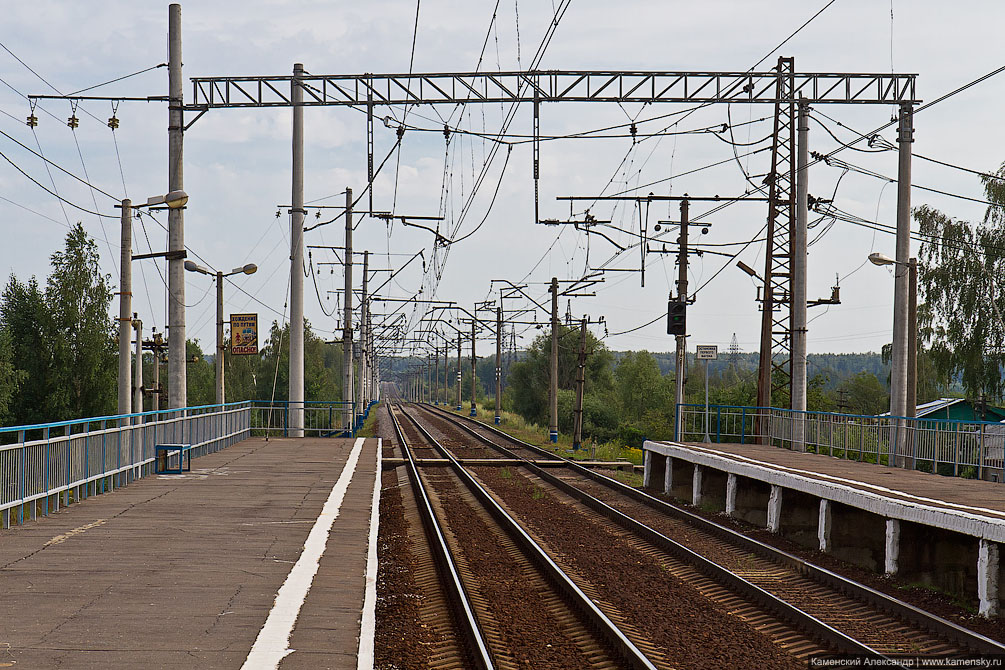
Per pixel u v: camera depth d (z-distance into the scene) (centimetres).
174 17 2317
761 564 1381
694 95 2188
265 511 1412
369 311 7256
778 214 2908
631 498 2250
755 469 1778
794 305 2642
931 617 996
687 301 2928
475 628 899
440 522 1750
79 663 657
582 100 2152
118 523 1277
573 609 1061
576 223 2914
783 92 2311
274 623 773
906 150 2225
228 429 2809
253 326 2947
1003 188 4175
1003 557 1077
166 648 698
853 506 1447
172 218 2306
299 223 3222
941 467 2181
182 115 2312
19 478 1240
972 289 4212
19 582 909
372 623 779
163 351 3092
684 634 951
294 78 2241
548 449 3912
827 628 946
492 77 2148
